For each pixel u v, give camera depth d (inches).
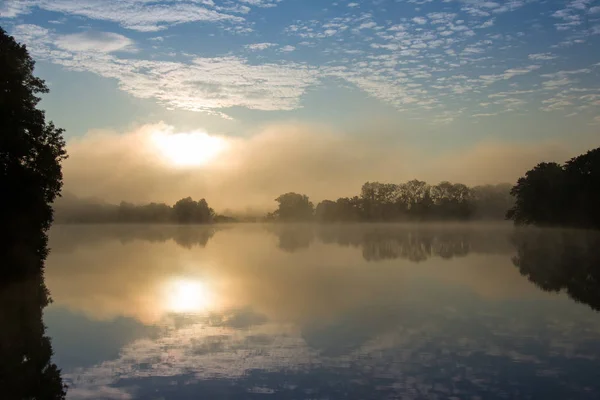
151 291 1203.9
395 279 1362.0
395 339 729.0
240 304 1019.3
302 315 901.2
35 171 1566.2
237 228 7027.6
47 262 2030.0
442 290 1156.5
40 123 1566.2
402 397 515.2
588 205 3378.4
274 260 2026.3
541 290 1143.0
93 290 1227.9
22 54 1530.5
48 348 709.3
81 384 566.3
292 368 608.4
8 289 1262.3
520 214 3855.8
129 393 538.0
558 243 2733.8
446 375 575.5
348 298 1065.5
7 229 1448.1
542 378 561.9
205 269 1696.6
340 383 555.2
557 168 3742.6
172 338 756.0
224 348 697.6
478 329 778.8
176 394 532.7
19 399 525.0
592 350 661.3
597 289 1150.3
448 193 7037.4
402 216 7234.3
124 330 812.6
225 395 527.5
